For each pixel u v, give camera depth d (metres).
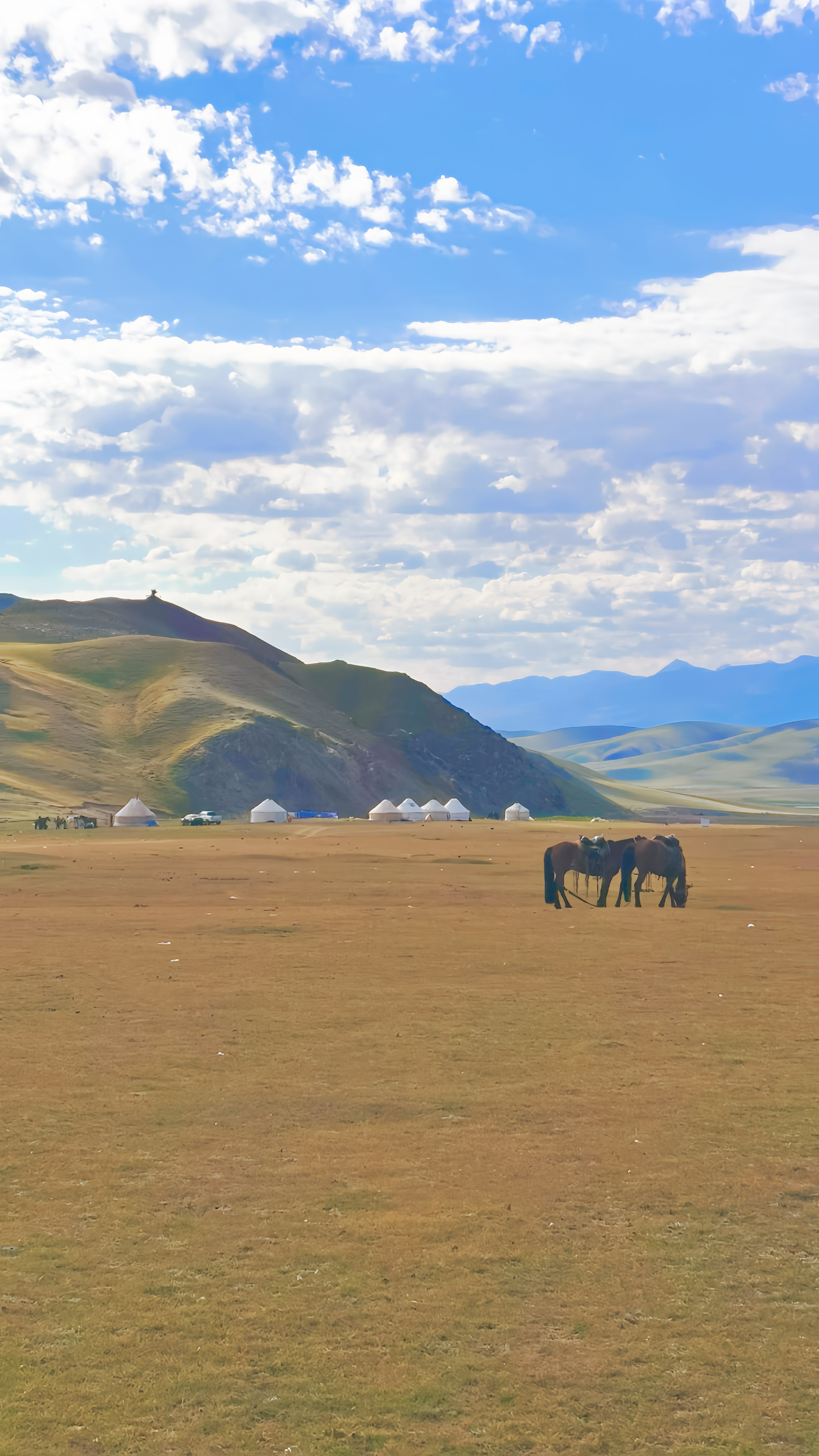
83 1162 11.66
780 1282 8.78
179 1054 16.80
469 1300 8.48
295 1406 7.08
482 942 31.53
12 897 47.75
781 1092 14.53
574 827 162.50
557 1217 10.12
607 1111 13.61
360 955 28.62
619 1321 8.16
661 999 21.92
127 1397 7.19
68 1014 20.14
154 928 35.12
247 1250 9.39
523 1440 6.71
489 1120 13.23
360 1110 13.66
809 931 34.75
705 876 64.62
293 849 92.31
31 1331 8.01
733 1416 6.96
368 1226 9.91
